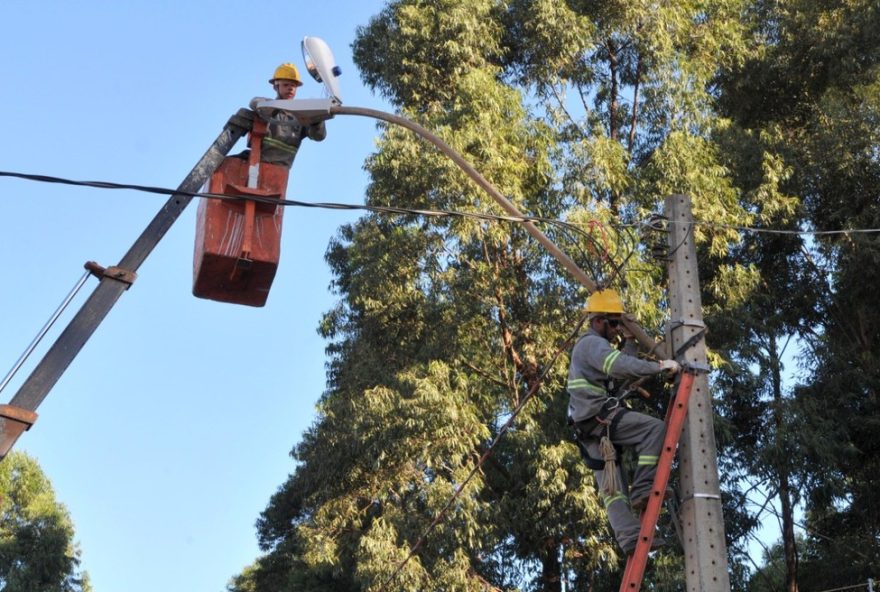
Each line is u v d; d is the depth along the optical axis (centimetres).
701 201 2242
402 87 2523
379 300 2384
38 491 4653
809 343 2423
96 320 789
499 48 2545
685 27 2519
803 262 2519
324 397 2847
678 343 840
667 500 831
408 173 2248
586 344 795
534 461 2083
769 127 2645
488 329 2320
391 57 2539
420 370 2261
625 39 2503
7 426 744
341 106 873
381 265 2328
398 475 2284
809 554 2517
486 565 2316
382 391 2219
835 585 2314
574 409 798
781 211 2347
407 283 2344
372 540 2097
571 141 2417
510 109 2327
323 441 2464
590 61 2545
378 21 2725
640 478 780
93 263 803
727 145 2416
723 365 2141
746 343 2222
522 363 2303
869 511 2347
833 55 2548
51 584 4412
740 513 2225
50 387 764
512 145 2283
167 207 827
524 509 2161
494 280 2238
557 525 2108
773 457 2098
